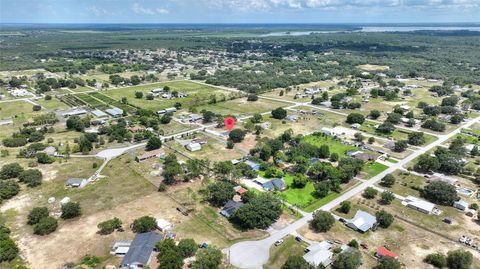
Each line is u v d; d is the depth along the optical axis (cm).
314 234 11775
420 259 10650
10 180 14912
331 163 17425
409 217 12888
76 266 10100
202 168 16138
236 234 11712
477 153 18650
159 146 19150
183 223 12294
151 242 10856
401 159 18138
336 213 13100
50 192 14350
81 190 14538
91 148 18888
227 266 10194
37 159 17262
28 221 12188
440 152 18062
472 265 10388
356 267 9906
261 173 16338
